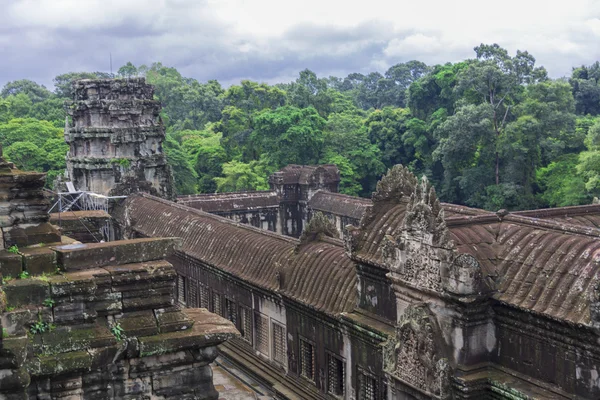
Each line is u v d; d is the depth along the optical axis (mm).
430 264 20297
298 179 71375
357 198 64625
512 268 19391
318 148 98500
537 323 18109
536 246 19469
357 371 25797
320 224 32062
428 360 20109
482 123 77500
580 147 82875
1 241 16625
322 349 28234
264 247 34750
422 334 20344
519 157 76375
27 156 92938
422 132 95500
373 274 24516
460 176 83625
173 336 16719
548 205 79312
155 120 60250
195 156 105875
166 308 17203
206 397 17438
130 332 16469
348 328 25641
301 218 71500
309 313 28625
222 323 17875
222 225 40625
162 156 60375
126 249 17078
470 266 18906
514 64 89500
